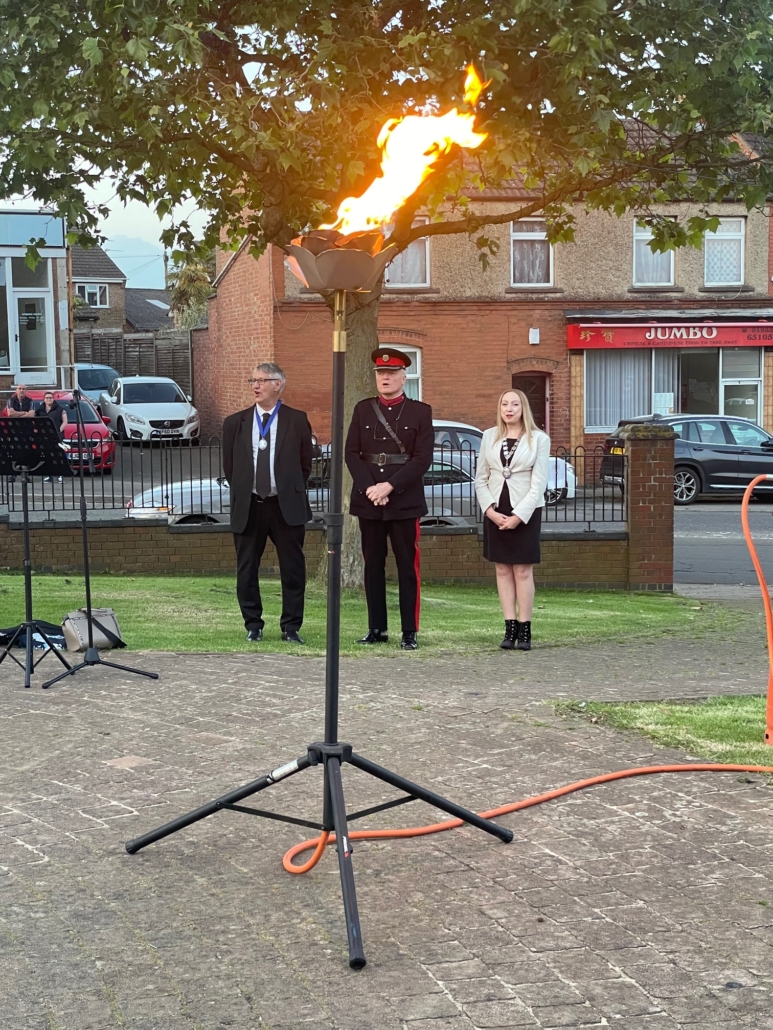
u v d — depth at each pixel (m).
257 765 5.47
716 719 6.24
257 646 8.49
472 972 3.49
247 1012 3.27
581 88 9.41
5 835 4.65
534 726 6.07
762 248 29.95
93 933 3.77
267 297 28.36
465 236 28.62
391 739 5.87
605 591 13.94
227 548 14.04
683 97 10.45
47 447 7.09
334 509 4.06
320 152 9.98
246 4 9.76
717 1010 3.26
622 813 4.80
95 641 8.12
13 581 12.40
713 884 4.10
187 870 4.29
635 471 13.91
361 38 9.54
